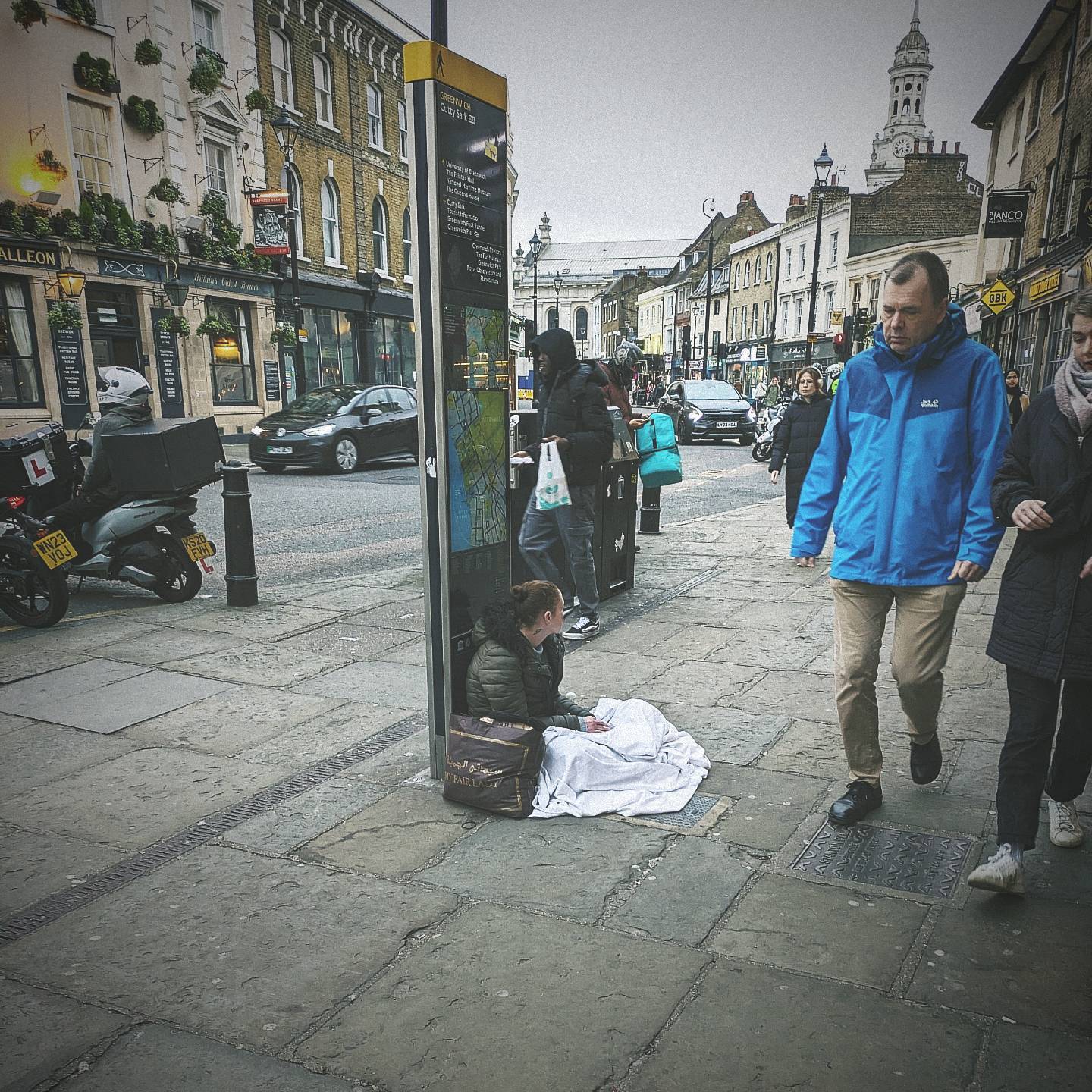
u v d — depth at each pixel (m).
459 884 2.66
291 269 24.23
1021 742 2.50
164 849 2.91
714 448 22.16
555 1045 1.98
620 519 6.34
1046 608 2.43
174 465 5.95
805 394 7.86
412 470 15.93
